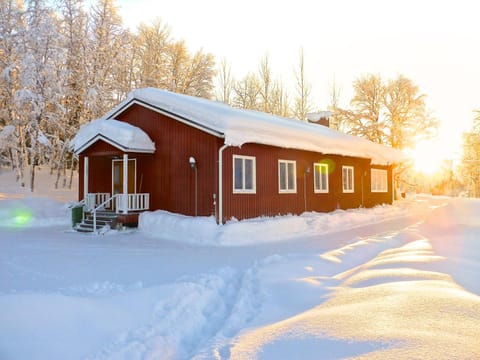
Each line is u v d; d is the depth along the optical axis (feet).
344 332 11.48
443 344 9.98
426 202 97.55
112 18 92.07
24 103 73.05
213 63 120.37
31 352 12.03
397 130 109.50
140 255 30.81
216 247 35.32
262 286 19.48
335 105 138.00
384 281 17.51
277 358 10.52
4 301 14.55
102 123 47.55
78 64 87.15
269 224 41.98
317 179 56.59
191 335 14.58
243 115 49.70
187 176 43.83
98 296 17.74
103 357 12.13
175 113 44.45
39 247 34.42
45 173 85.46
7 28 77.05
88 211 48.83
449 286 15.87
